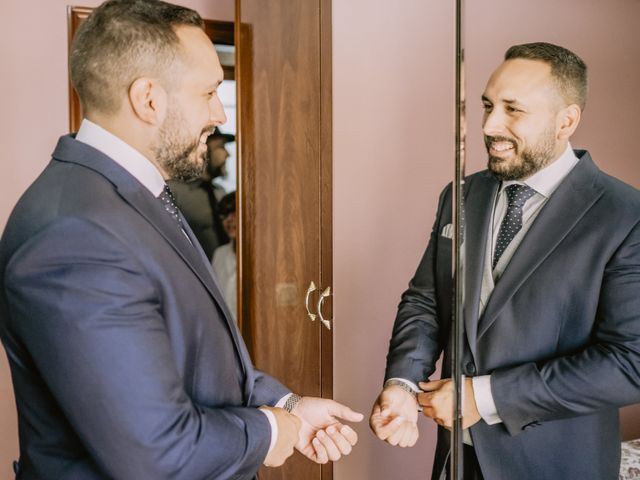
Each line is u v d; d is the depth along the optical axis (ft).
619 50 2.48
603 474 2.66
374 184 4.85
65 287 2.83
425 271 4.23
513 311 3.05
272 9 7.15
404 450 4.43
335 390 5.38
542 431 2.95
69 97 9.02
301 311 6.61
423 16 4.30
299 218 6.59
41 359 2.87
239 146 8.25
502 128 3.06
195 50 3.53
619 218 2.54
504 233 3.10
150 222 3.23
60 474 3.18
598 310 2.67
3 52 8.87
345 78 5.13
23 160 9.00
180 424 2.94
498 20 3.03
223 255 11.40
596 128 2.60
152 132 3.46
